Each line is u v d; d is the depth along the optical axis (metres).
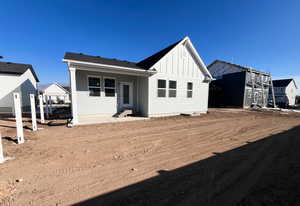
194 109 11.36
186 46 10.40
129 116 9.41
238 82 18.30
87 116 8.69
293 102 32.41
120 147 3.95
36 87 16.77
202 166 2.89
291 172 2.64
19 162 3.00
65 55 7.87
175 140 4.63
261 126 7.01
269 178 2.44
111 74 9.30
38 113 11.03
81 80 8.41
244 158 3.28
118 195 2.00
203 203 1.84
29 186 2.20
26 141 4.35
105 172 2.64
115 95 9.52
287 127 6.81
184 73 10.48
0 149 2.98
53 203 1.85
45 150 3.67
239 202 1.86
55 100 28.28
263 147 4.03
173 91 10.04
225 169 2.77
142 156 3.38
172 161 3.12
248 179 2.41
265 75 19.62
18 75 11.83
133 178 2.45
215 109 15.96
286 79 31.88
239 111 14.27
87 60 7.69
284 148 3.94
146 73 8.74
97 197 1.97
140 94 9.85
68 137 4.82
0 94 11.19
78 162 3.03
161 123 7.43
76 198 1.95
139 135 5.15
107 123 7.26
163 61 9.34
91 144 4.16
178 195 2.00
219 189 2.14
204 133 5.54
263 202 1.86
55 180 2.37
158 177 2.48
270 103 21.42
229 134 5.43
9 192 2.05
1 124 6.88
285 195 2.00
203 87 11.76
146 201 1.88
